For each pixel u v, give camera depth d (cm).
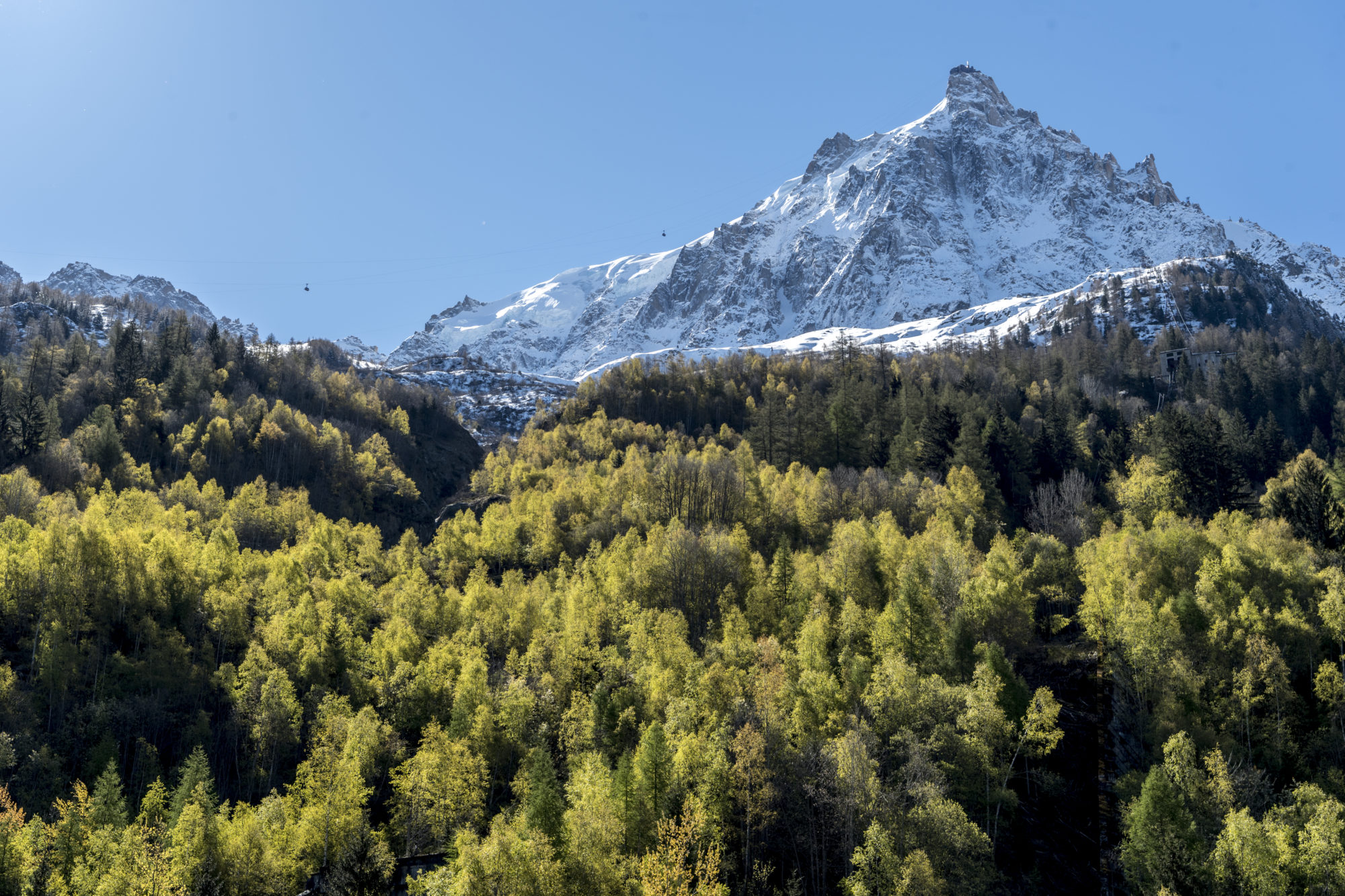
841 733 6862
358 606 11025
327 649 9644
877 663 7969
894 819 5831
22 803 7219
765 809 6266
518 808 7144
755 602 9569
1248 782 6309
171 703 8825
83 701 8719
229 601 10000
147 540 11444
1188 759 6344
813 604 9212
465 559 13525
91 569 9919
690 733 6912
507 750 7944
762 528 13075
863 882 5572
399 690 8912
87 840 6412
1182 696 7219
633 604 9856
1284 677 7088
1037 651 8769
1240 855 5438
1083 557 9931
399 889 6394
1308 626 7806
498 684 9000
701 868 5738
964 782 6419
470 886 5481
